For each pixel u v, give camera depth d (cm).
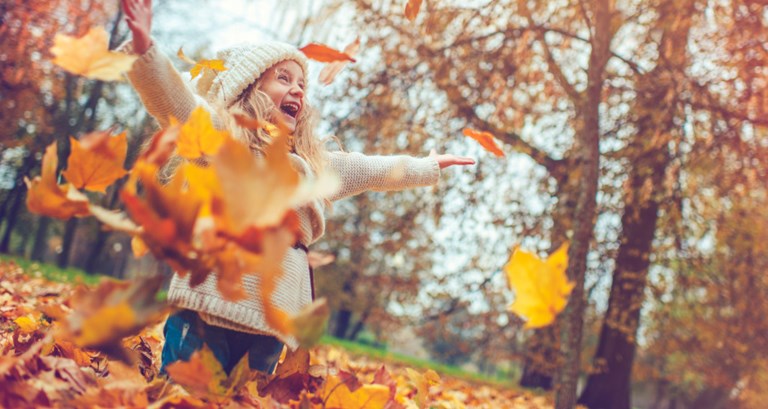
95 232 2536
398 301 1303
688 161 855
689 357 1338
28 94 1184
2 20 901
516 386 1253
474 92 912
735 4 729
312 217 198
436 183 243
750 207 992
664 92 823
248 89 210
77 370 161
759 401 1736
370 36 920
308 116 218
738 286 1049
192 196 106
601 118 912
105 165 123
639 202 847
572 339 362
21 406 135
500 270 1049
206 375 143
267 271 101
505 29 843
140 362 212
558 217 939
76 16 941
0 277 616
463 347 1241
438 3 737
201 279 115
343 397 162
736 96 827
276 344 193
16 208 2256
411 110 953
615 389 1030
